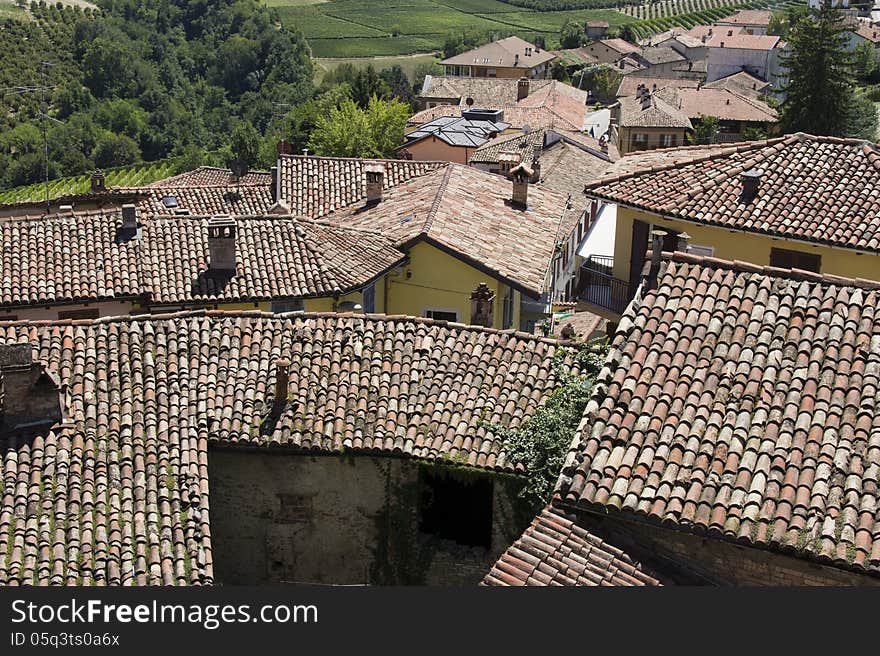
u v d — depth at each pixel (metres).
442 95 116.31
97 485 17.78
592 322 37.19
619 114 114.31
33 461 17.92
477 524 20.27
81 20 147.00
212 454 20.27
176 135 131.25
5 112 120.75
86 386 19.86
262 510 20.58
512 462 19.31
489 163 66.25
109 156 118.62
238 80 160.00
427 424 20.20
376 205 37.75
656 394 16.70
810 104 81.75
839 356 16.89
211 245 31.08
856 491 14.67
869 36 143.25
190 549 17.12
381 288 32.81
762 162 30.00
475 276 31.81
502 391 20.78
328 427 20.03
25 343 19.05
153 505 17.69
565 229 44.50
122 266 31.00
